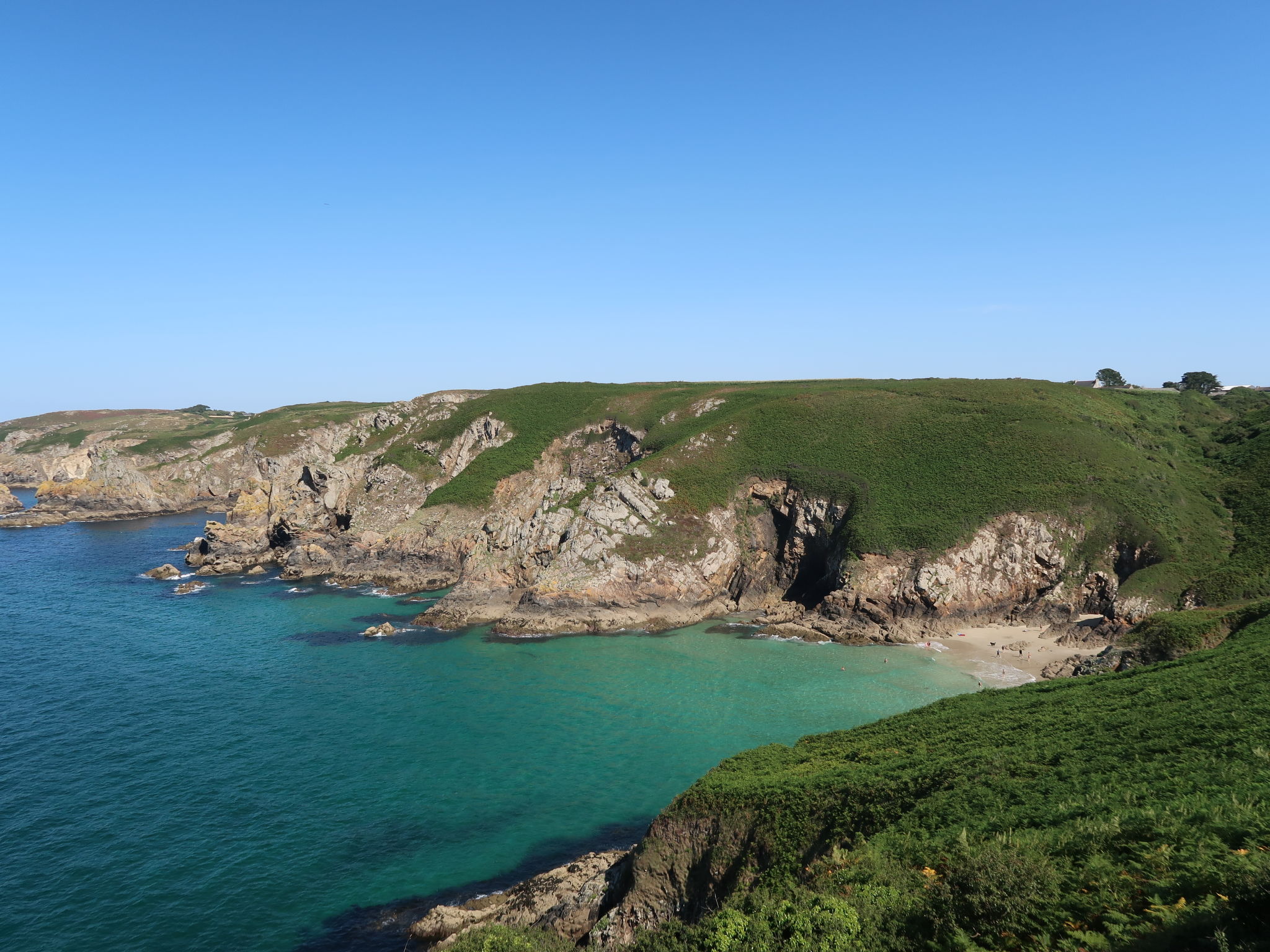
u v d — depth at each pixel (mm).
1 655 76562
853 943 18625
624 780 50031
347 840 43281
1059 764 27703
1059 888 17766
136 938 35125
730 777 35906
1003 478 88625
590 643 81312
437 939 34875
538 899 36656
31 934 35156
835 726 57562
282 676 70750
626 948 24812
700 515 97812
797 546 96938
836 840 26969
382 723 59438
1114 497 83000
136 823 44562
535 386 168125
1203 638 49125
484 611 91938
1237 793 20594
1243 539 75875
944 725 38312
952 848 22047
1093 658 56531
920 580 80375
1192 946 14133
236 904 37594
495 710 61844
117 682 68688
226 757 53250
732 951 20172
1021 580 81312
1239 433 99875
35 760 52438
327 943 35062
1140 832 19625
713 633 84875
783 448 106312
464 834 44062
